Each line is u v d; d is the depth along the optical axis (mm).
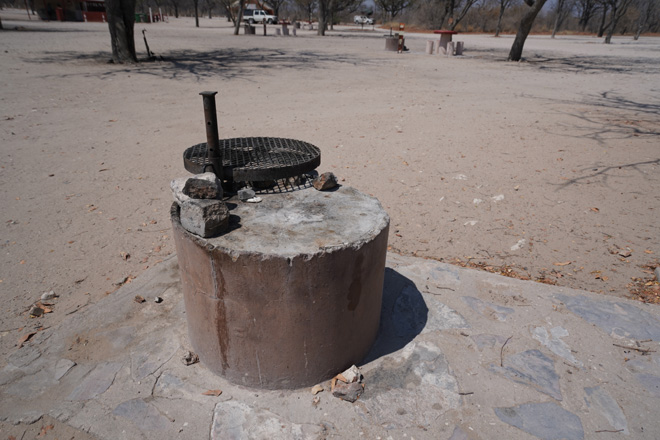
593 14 61094
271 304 2363
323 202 2973
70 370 2758
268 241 2395
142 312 3314
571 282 3803
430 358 2879
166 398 2568
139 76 13961
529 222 4914
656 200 5332
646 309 3375
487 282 3736
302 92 12391
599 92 13320
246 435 2344
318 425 2410
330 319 2500
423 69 17812
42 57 17125
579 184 5918
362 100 11523
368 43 30203
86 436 2342
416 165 6734
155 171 6281
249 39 29922
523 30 21047
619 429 2404
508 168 6598
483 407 2535
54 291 3613
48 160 6551
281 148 3377
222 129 8320
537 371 2789
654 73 17797
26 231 4531
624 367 2832
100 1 50250
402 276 3814
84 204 5203
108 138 7723
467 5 31812
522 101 11812
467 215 5121
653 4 56469
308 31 44500
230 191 3053
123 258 4145
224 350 2598
